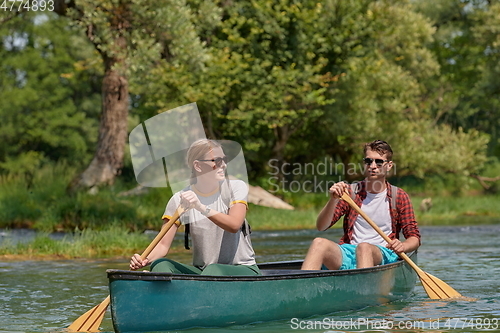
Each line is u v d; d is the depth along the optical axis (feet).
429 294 65.62
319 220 65.46
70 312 61.31
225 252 53.42
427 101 385.29
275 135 272.10
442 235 162.91
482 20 376.27
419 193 390.63
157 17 177.17
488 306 62.34
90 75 473.26
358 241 65.57
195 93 218.79
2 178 210.38
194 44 188.34
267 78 239.71
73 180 202.28
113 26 185.16
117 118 205.77
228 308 51.34
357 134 278.87
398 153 281.95
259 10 244.83
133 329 47.67
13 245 121.90
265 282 53.36
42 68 448.24
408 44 304.91
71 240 138.92
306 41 249.55
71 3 190.19
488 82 375.25
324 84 248.11
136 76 208.33
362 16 256.11
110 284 47.32
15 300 68.33
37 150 485.15
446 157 296.51
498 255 112.98
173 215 53.06
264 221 207.00
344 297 59.11
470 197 345.31
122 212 174.81
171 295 48.91
